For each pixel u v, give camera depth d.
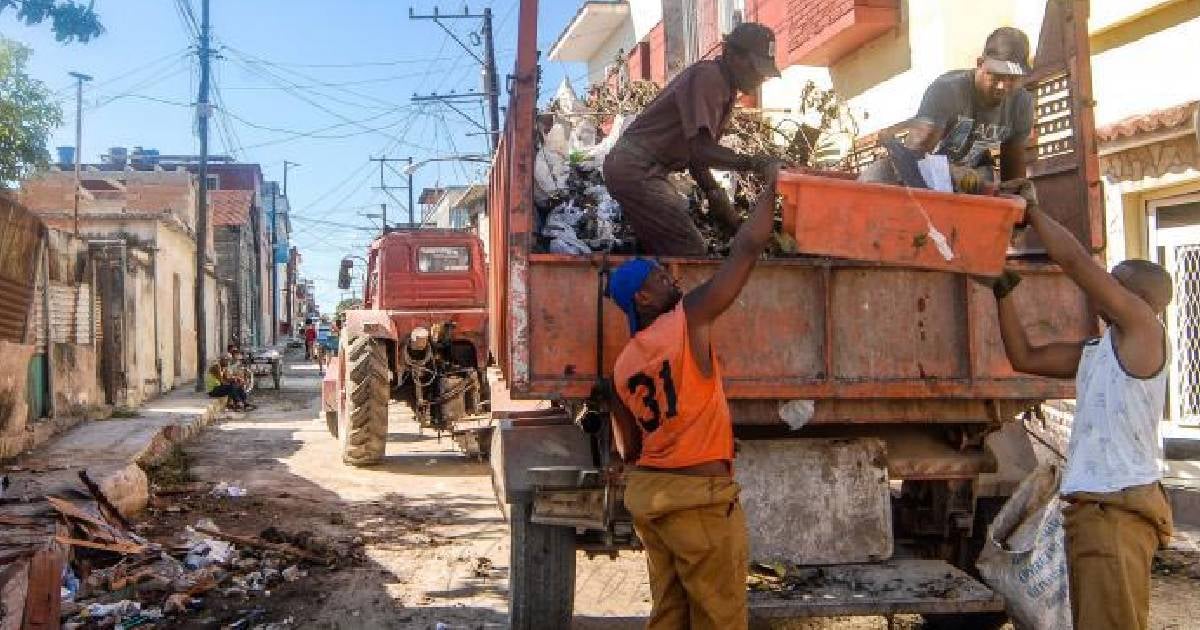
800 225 3.55
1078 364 3.80
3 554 5.43
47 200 26.38
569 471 4.45
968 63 9.82
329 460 12.35
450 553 7.43
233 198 44.62
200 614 5.89
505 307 4.70
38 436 11.09
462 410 11.98
